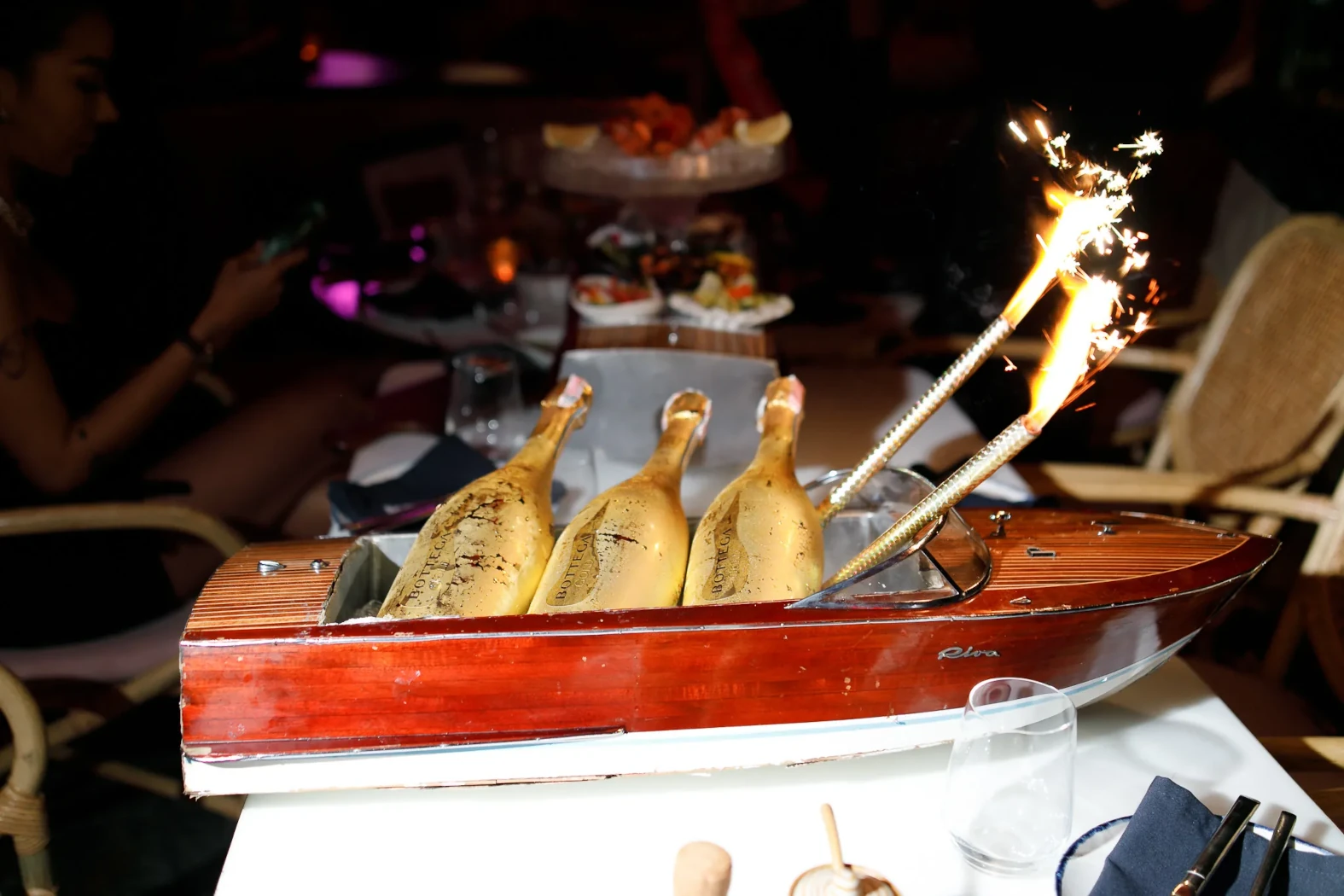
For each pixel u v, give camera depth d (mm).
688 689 836
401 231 2469
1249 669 2387
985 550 894
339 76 4582
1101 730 987
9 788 1427
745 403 1574
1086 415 2646
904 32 3264
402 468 1517
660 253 2086
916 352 2260
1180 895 729
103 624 1738
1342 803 1062
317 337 2713
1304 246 2031
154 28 3971
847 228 2533
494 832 857
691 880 646
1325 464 2451
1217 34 2955
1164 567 924
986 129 2488
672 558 944
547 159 2328
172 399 2016
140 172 2176
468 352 1663
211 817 2184
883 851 833
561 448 1069
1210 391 2162
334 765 833
